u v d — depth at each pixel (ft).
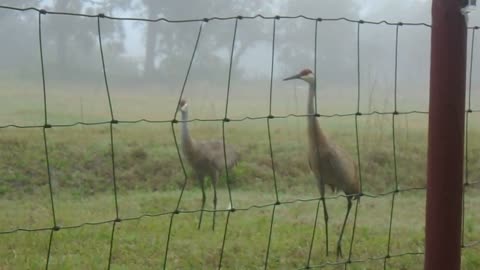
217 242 24.16
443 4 12.86
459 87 13.00
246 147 44.19
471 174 40.34
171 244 23.90
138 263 21.67
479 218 29.71
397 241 24.79
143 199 33.99
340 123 53.78
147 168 39.22
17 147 39.88
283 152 43.52
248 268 21.21
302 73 23.67
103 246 23.54
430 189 13.41
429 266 13.57
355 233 26.17
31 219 28.58
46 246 23.52
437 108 13.09
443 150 13.10
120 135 45.34
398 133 47.83
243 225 27.32
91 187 36.63
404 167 41.96
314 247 23.63
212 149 29.86
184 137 29.01
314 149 23.59
